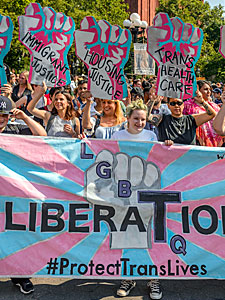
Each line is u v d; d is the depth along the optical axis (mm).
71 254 3553
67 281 3896
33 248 3525
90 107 4840
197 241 3662
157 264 3598
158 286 3596
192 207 3701
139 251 3605
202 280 3988
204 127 5109
